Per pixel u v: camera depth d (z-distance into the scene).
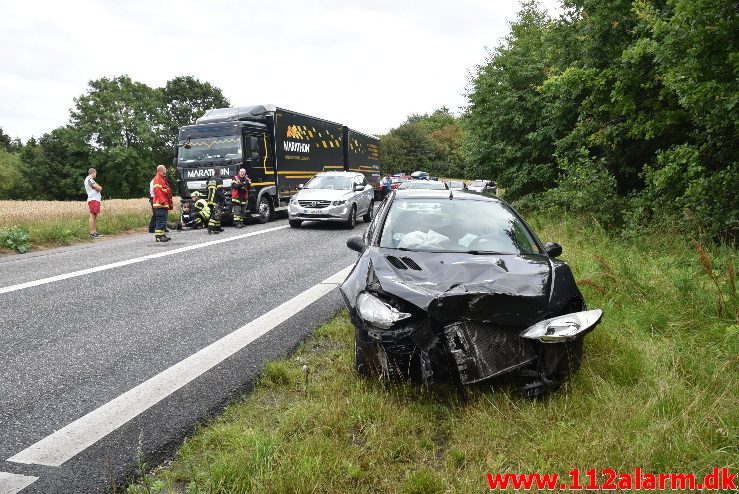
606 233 10.23
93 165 62.62
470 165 19.28
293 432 3.12
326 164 21.92
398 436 3.11
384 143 75.44
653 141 12.07
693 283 5.74
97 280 7.75
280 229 15.15
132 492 2.55
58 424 3.32
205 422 3.37
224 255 10.18
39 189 66.19
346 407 3.34
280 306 6.24
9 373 4.17
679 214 8.97
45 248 11.75
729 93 7.59
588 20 12.62
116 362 4.43
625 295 5.81
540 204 14.30
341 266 8.96
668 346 4.36
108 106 63.09
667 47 8.16
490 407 3.36
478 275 3.88
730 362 3.91
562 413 3.30
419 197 5.46
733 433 2.98
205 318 5.75
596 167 12.05
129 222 16.03
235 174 15.48
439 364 3.55
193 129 15.78
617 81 10.69
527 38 18.45
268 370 4.05
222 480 2.57
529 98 16.61
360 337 3.63
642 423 3.13
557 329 3.47
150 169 64.44
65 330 5.31
